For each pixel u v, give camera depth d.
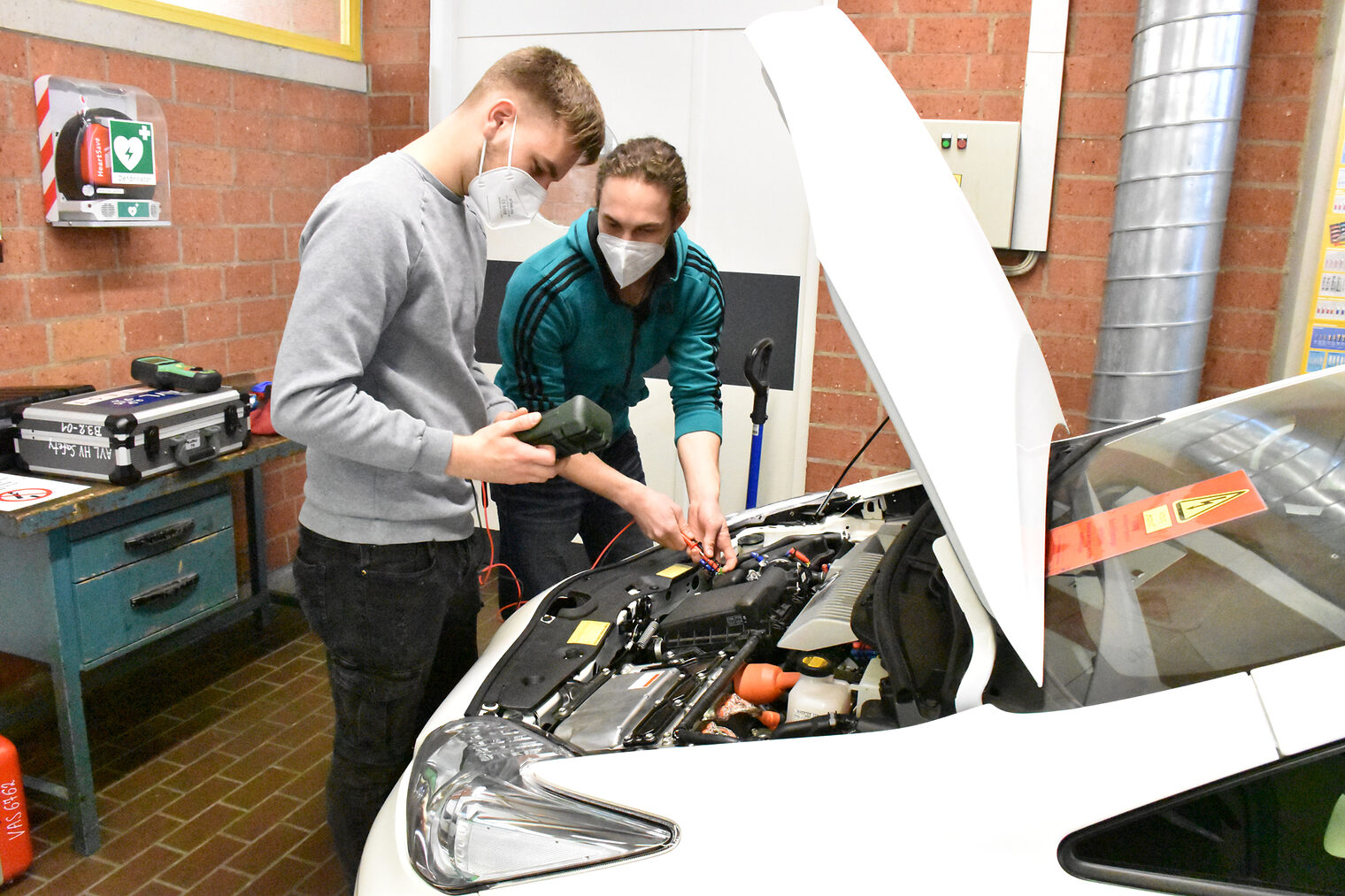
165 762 2.41
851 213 1.27
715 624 1.55
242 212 3.13
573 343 2.04
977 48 2.90
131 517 2.24
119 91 2.62
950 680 1.15
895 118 1.43
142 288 2.81
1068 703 1.00
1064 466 1.49
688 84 3.24
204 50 2.90
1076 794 0.90
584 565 2.42
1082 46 2.82
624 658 1.57
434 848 1.12
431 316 1.40
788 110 1.37
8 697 2.50
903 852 0.92
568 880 1.03
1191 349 2.64
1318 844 0.88
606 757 1.13
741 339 3.36
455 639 1.81
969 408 1.21
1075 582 1.17
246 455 2.46
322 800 2.26
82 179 2.49
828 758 1.02
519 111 1.40
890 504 1.97
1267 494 1.20
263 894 1.94
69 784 2.03
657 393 3.51
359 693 1.56
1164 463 1.37
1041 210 2.93
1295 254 2.70
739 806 1.01
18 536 1.88
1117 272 2.67
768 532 1.97
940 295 1.28
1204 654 0.99
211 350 3.08
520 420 1.38
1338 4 2.47
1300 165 2.69
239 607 2.89
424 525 1.47
